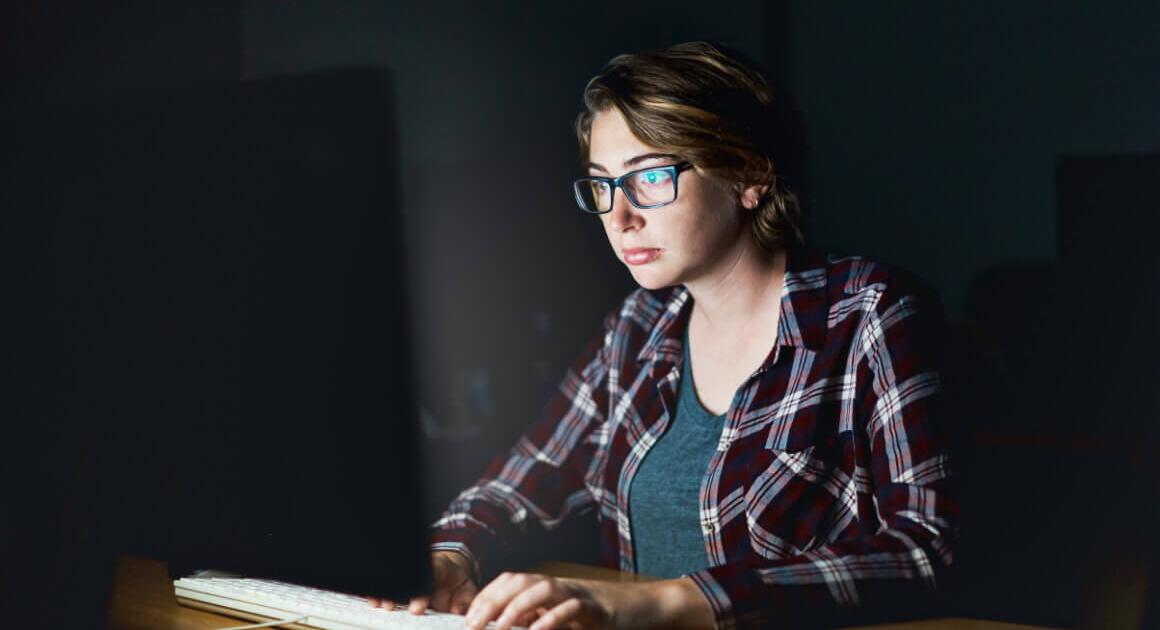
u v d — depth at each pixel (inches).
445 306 140.5
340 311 37.6
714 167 49.9
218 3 48.8
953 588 45.4
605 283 143.4
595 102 51.3
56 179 40.4
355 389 37.9
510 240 144.2
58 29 44.0
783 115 53.5
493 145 144.2
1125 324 84.6
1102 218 88.7
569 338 143.5
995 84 116.6
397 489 38.5
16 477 41.7
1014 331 83.6
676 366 56.7
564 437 60.9
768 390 53.4
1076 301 85.6
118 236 39.8
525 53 146.9
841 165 125.7
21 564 42.0
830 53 126.9
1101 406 81.6
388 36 135.0
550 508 60.1
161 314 39.2
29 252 41.1
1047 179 114.2
